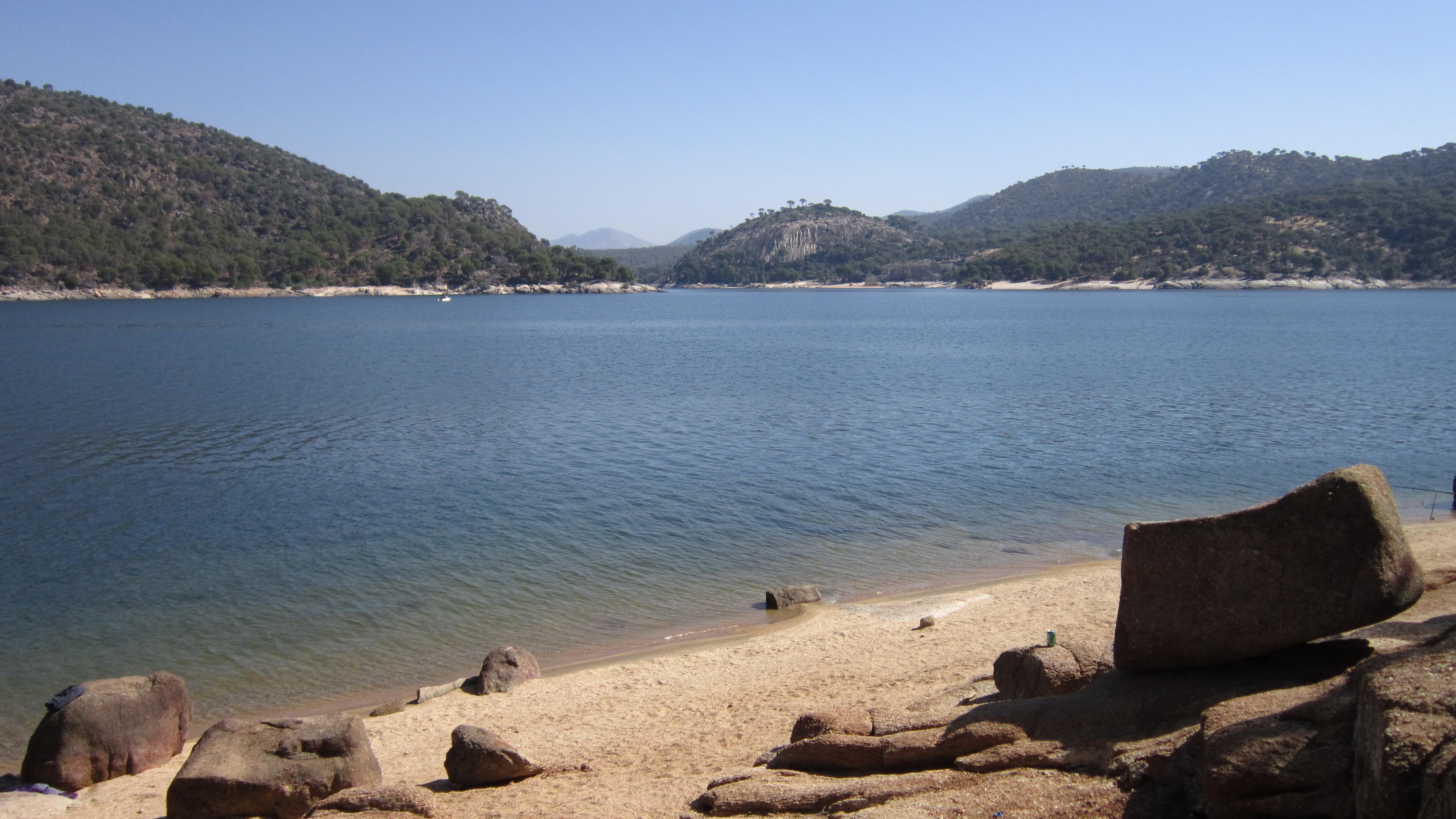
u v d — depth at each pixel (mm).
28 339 83125
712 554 19422
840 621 15312
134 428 35062
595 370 59219
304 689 13203
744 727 10305
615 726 11078
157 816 9344
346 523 21703
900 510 22938
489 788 8930
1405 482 25188
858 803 6277
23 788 9828
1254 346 73750
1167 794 5379
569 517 22234
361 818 7910
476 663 14062
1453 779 3613
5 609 16234
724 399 44125
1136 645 6723
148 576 17953
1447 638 6027
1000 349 74375
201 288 188000
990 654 12273
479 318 132125
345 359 66438
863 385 49656
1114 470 27188
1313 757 4766
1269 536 6328
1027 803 5629
